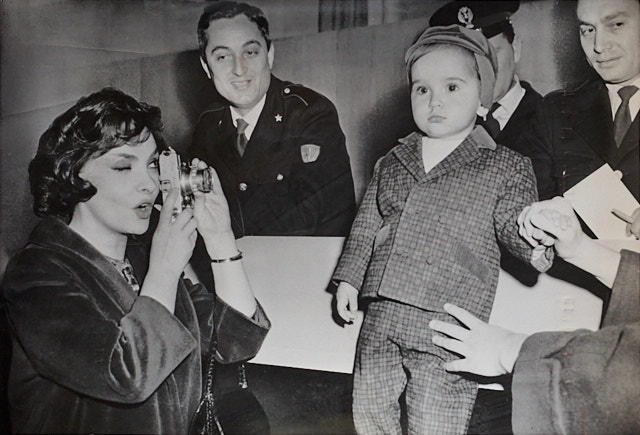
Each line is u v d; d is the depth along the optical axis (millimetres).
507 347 1749
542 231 1706
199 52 2004
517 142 1798
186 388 1912
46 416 1882
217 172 1980
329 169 1921
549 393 1736
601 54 1786
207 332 1943
